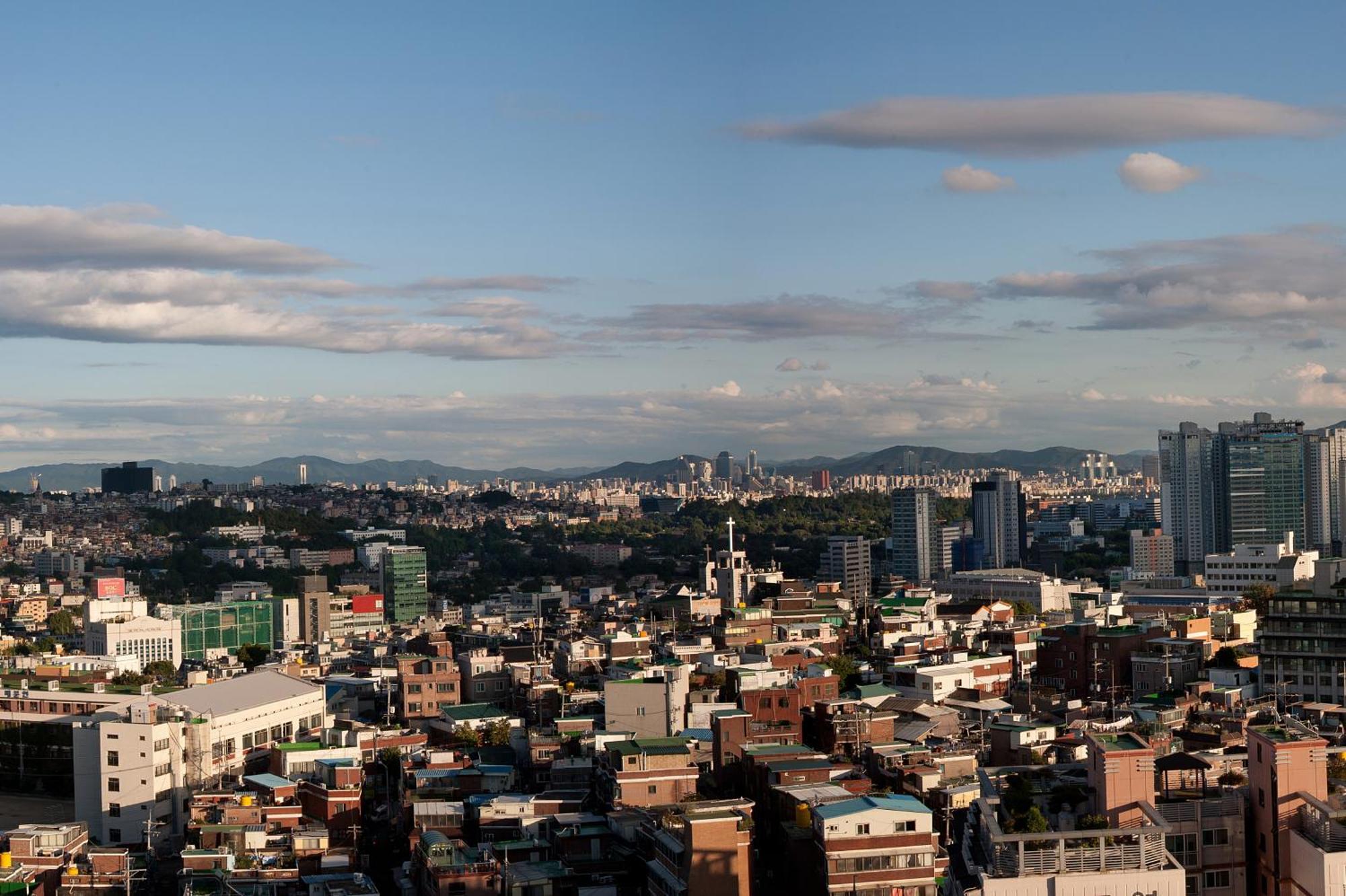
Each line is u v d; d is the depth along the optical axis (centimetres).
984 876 13075
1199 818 13962
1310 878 13062
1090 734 15162
